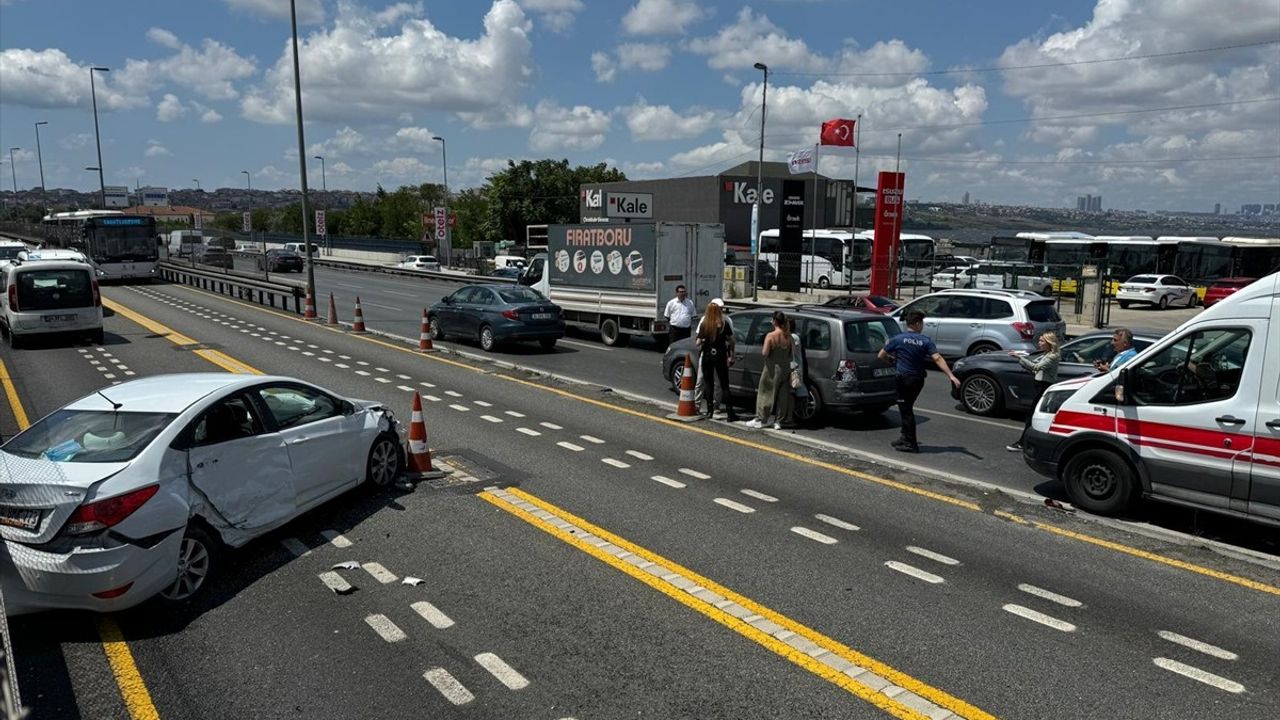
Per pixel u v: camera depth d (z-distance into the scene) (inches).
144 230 1624.0
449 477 364.5
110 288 1549.0
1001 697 190.5
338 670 201.5
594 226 840.3
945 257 2027.6
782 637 218.7
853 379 470.6
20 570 213.3
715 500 336.8
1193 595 247.9
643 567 265.7
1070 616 233.0
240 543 257.6
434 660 206.2
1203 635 222.1
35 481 216.5
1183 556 279.7
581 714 182.5
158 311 1135.0
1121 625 227.6
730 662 205.6
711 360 491.5
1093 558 277.1
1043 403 346.3
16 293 765.3
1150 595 247.6
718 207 2411.4
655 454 411.8
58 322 781.3
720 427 477.4
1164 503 309.4
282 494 276.8
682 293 643.5
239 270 2268.7
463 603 238.7
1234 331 288.0
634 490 349.4
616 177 3198.8
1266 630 225.3
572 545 284.7
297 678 197.8
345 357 738.2
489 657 207.6
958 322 705.6
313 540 287.4
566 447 423.2
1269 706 187.6
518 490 346.9
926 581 256.7
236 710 184.7
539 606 236.7
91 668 202.5
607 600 241.0
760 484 361.4
